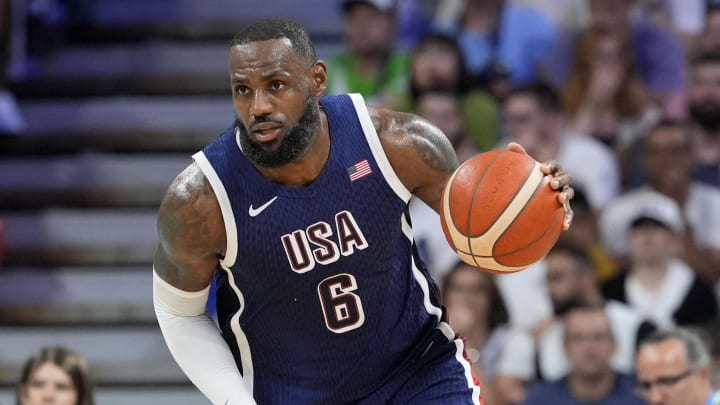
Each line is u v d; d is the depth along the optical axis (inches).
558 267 805.9
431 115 879.7
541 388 769.6
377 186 405.1
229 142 406.0
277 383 435.2
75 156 984.9
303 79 386.6
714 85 887.7
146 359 877.8
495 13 946.1
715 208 858.8
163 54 1024.9
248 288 413.4
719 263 848.3
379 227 406.6
